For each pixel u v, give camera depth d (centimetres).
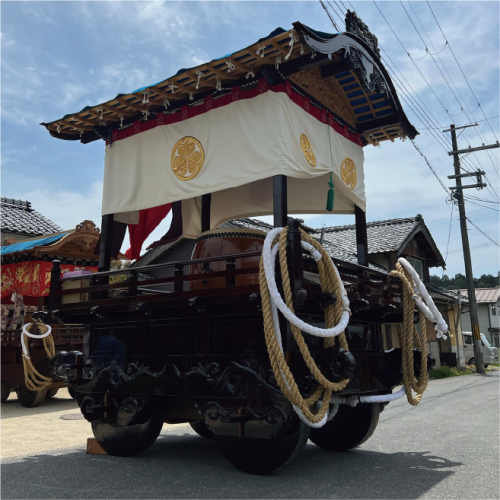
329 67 530
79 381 559
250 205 668
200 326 476
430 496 370
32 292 1106
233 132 498
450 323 2270
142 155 580
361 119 645
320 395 405
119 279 1401
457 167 2234
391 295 549
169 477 434
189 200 696
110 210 594
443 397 1162
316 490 387
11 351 1098
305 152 501
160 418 521
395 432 688
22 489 400
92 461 507
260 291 394
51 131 627
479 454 534
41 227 1692
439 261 2295
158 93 521
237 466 442
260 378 411
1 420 882
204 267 505
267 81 477
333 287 426
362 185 639
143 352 514
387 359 542
